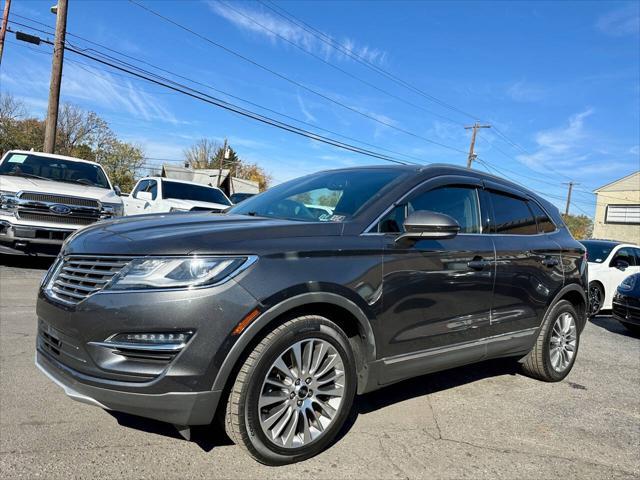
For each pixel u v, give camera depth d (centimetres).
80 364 247
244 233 263
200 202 1167
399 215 326
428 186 351
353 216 308
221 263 244
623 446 326
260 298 246
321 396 280
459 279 344
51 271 288
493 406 381
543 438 329
